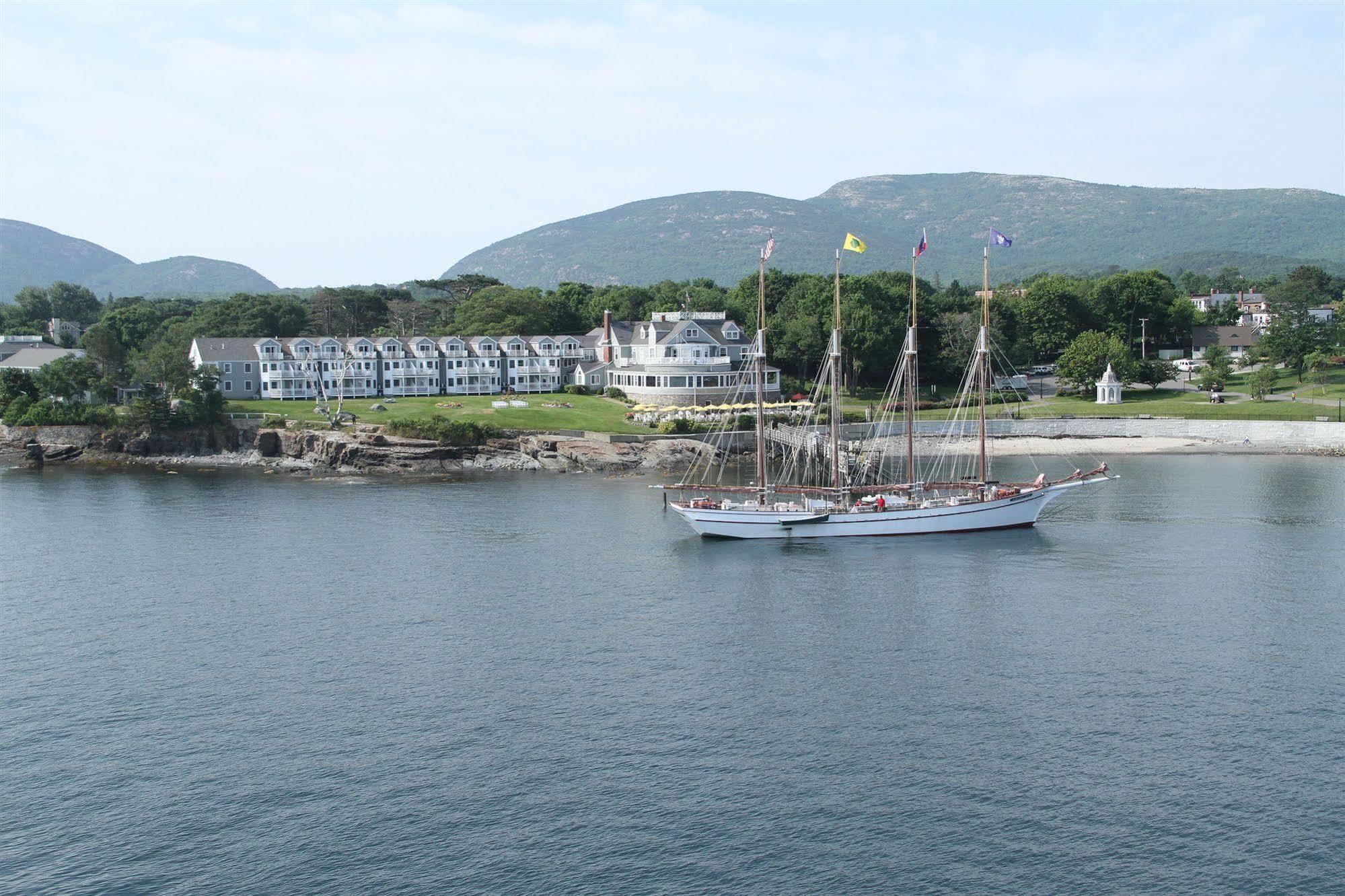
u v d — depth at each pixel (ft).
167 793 201.67
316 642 280.31
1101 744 216.33
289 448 608.19
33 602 316.81
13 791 202.80
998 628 289.12
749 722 228.02
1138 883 170.50
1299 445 625.00
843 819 189.26
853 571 353.10
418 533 409.28
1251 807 191.62
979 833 184.55
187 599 319.47
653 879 173.17
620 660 265.95
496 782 203.62
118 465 607.37
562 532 411.34
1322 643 272.72
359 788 202.39
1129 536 399.03
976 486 431.43
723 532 401.90
